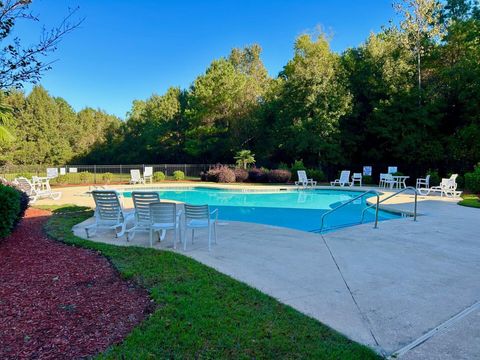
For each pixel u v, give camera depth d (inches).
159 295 143.5
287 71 1140.5
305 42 1005.8
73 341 107.1
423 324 124.7
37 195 490.6
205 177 888.9
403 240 256.8
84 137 1612.9
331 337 113.6
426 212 390.3
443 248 233.6
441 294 153.6
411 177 866.8
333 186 722.2
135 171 806.5
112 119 1934.1
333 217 437.1
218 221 343.3
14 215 230.1
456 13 1002.1
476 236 269.6
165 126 1341.0
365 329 120.6
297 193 677.9
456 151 748.6
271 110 1073.5
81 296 143.7
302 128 892.6
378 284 165.5
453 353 105.0
